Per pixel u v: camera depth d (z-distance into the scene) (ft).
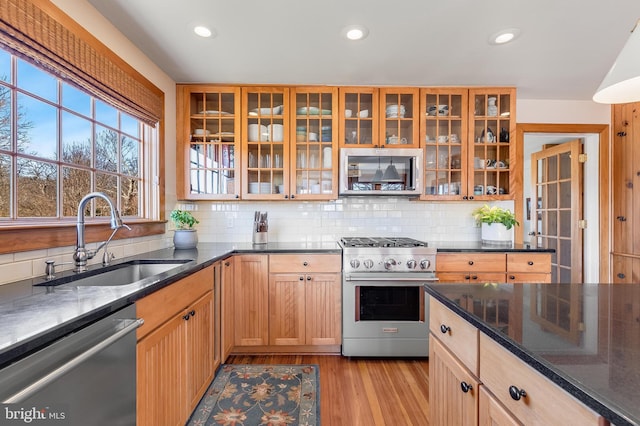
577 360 1.97
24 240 4.17
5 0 3.83
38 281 4.09
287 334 7.83
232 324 7.75
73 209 5.49
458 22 6.00
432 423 3.99
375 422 5.42
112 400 3.20
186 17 5.82
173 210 8.51
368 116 9.02
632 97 3.36
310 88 8.84
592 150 10.34
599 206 10.11
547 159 12.41
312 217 9.81
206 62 7.54
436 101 9.03
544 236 12.50
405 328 7.75
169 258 6.28
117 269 5.53
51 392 2.48
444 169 9.00
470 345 3.01
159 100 7.74
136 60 6.82
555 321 2.72
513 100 8.95
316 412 5.67
